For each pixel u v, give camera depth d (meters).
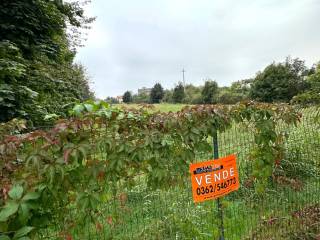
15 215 1.90
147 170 2.61
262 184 3.95
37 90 9.02
